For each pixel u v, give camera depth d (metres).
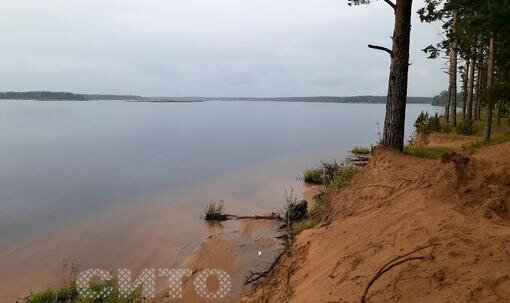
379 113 147.62
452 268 3.88
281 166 26.69
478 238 4.41
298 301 5.40
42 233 13.15
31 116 101.25
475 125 27.47
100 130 60.97
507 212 5.54
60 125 71.50
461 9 21.52
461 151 14.06
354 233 6.53
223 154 34.12
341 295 4.50
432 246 4.42
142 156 33.38
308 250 7.33
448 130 23.77
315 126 72.56
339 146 39.00
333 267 5.67
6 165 29.09
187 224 13.52
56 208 16.81
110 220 14.60
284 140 46.44
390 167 8.78
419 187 6.90
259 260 9.67
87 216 15.38
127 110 152.62
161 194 18.97
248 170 25.34
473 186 6.17
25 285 9.00
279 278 7.45
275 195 17.42
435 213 5.53
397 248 4.87
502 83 16.86
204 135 53.50
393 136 10.12
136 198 18.31
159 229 13.10
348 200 8.88
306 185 19.06
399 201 6.86
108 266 9.98
